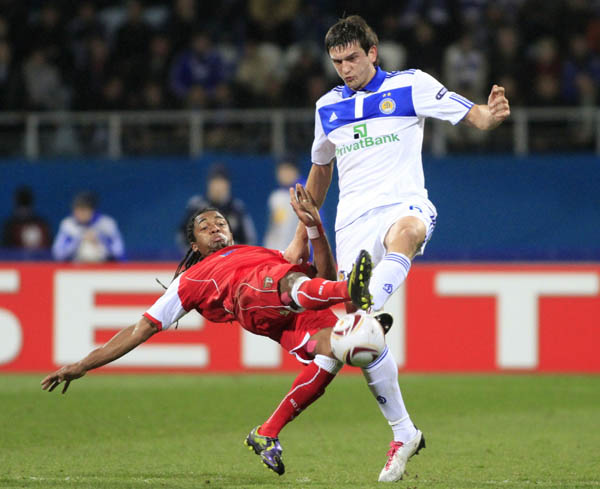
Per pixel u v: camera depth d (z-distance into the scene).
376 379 17.67
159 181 45.50
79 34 50.72
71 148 46.69
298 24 50.50
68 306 35.59
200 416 27.16
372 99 18.67
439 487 17.02
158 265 35.41
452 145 45.22
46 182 45.81
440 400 30.12
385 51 47.28
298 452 21.78
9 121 46.84
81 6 51.59
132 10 50.06
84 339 35.53
